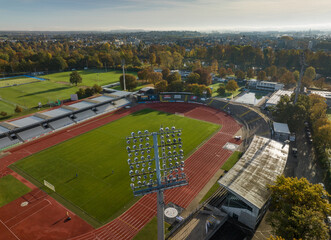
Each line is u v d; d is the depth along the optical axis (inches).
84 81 7121.1
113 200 2160.4
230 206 1935.3
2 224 1883.6
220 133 3636.8
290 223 1450.5
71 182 2412.6
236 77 7377.0
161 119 4252.0
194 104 5123.0
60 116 3976.4
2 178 2482.8
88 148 3137.3
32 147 3179.1
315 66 7529.5
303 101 3673.7
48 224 1887.3
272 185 1796.3
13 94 5703.7
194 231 1788.9
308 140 3287.4
